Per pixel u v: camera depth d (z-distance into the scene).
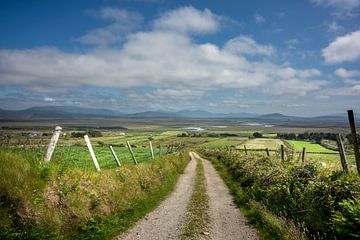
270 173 18.41
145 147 87.69
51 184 10.55
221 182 27.50
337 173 11.91
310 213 10.70
